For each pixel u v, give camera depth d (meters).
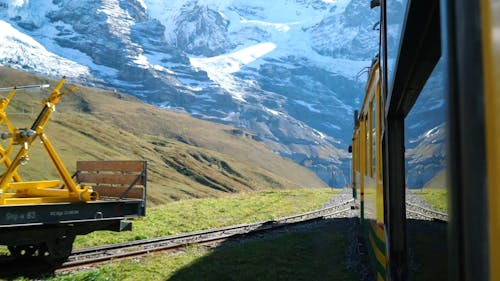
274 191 41.75
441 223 1.92
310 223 20.50
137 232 17.09
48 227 10.41
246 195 37.12
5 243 9.73
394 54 3.58
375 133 7.77
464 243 1.15
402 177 4.73
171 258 12.46
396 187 4.77
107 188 12.52
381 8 5.23
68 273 10.68
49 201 10.27
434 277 2.34
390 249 4.71
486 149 1.08
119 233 16.73
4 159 10.59
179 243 14.45
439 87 1.72
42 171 112.19
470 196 1.12
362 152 12.54
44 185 11.63
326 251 13.60
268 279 10.62
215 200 31.50
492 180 1.06
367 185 10.43
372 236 8.77
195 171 175.12
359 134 14.56
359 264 11.70
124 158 156.62
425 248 2.74
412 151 3.44
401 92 3.87
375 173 7.80
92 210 10.72
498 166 1.05
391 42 3.90
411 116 3.60
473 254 1.11
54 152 10.49
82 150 145.75
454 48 1.21
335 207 27.95
